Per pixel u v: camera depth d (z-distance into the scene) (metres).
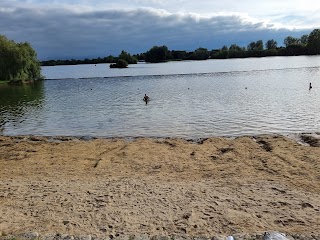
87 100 43.19
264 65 107.88
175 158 16.53
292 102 33.34
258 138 19.91
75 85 68.62
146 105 36.00
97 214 9.73
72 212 9.90
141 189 11.68
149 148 18.66
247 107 31.73
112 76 90.50
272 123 24.48
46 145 20.38
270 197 10.75
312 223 8.95
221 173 13.92
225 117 27.48
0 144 20.97
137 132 23.67
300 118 25.64
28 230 8.79
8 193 11.59
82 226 9.02
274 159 15.55
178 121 26.77
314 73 68.12
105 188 11.86
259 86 49.97
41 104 40.84
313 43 168.88
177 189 11.60
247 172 13.89
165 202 10.47
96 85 66.69
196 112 30.33
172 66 139.25
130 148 18.75
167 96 43.12
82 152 18.47
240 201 10.45
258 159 15.75
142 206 10.21
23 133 24.73
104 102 40.31
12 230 8.77
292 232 8.42
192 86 54.97
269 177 13.05
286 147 17.58
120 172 14.58
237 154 16.75
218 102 35.94
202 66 126.44
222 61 171.12
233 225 8.94
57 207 10.27
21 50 81.94
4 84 75.62
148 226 8.98
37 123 28.41
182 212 9.74
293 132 21.56
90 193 11.38
